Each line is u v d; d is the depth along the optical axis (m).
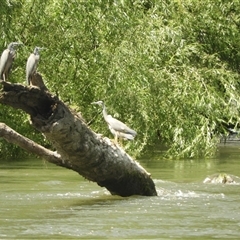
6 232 20.48
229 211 24.25
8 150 42.59
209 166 40.91
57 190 29.06
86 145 24.67
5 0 37.97
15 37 38.69
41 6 40.94
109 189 26.89
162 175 35.88
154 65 41.84
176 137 41.12
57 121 23.56
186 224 21.92
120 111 40.41
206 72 43.72
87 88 41.72
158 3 45.44
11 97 23.42
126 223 21.97
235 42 48.97
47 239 19.67
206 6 48.56
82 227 21.27
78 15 40.62
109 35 41.38
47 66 41.56
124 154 26.33
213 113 41.53
